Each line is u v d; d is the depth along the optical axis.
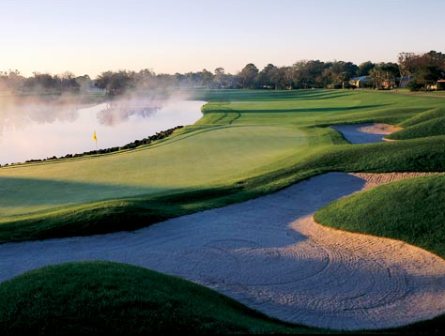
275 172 24.69
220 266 14.37
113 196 22.12
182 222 18.17
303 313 11.52
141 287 10.18
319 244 16.16
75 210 18.58
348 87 150.50
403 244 15.41
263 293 12.57
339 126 44.00
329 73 170.75
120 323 8.83
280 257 15.04
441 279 13.12
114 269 11.14
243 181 23.48
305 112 68.19
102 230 17.16
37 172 28.98
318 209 19.88
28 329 8.73
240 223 18.22
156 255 15.23
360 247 15.66
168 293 10.19
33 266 14.42
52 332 8.63
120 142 55.00
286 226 18.00
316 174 23.73
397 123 43.69
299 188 22.22
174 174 26.73
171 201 20.73
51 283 10.19
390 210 17.25
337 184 22.67
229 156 31.55
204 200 20.98
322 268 14.18
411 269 13.87
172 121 77.62
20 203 21.84
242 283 13.22
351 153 26.62
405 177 22.92
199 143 37.91
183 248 15.79
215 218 18.69
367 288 12.82
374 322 11.01
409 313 11.38
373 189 19.47
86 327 8.73
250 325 9.49
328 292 12.62
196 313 9.40
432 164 23.91
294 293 12.57
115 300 9.48
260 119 60.94
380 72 130.25
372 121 45.06
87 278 10.41
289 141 36.59
